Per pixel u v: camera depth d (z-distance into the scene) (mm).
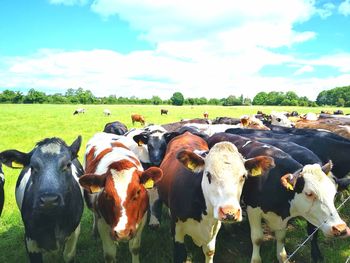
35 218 1651
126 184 1682
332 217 1598
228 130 3117
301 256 2172
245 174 1592
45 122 10812
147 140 2953
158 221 2510
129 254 2182
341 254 2162
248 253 2230
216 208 1496
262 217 1981
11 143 6242
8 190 3432
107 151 2195
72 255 1900
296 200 1749
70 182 1732
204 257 2131
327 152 2549
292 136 2768
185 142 2357
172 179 1963
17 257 2158
